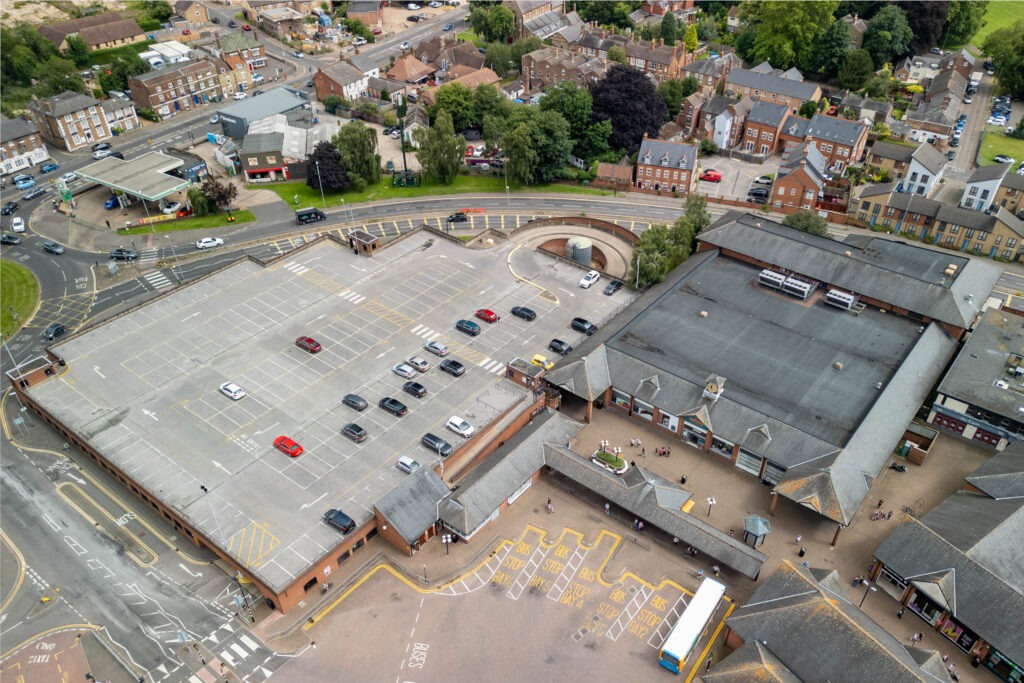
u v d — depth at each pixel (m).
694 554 85.25
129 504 93.69
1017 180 153.00
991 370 102.62
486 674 74.19
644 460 98.00
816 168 163.38
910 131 191.00
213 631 78.75
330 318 119.19
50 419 102.88
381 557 85.88
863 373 102.50
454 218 157.00
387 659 75.56
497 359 110.31
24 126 179.00
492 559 85.38
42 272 140.75
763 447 92.56
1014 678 72.00
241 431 98.69
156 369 109.56
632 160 179.50
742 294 119.38
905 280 114.06
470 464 94.81
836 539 86.19
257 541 84.25
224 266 131.62
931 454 98.81
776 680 67.25
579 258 135.62
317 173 165.00
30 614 81.25
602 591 81.69
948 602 74.62
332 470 92.94
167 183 158.62
